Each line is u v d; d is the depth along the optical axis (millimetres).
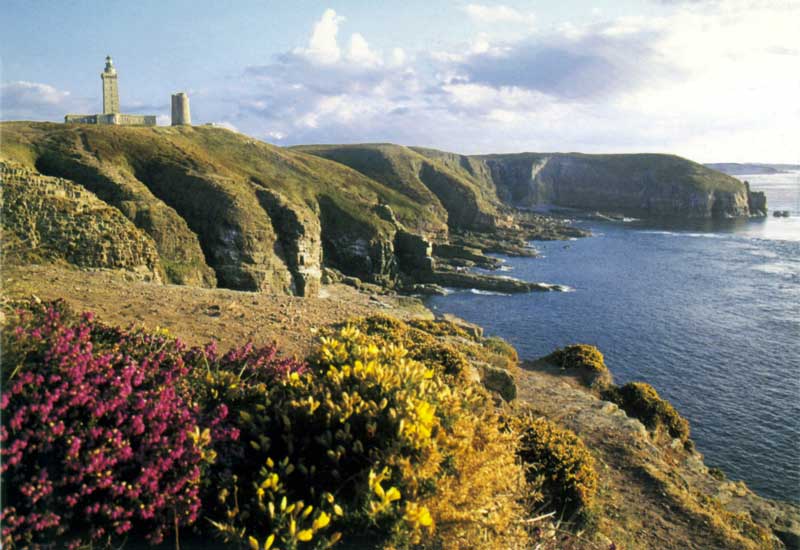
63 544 3762
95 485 3900
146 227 62750
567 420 14039
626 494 10539
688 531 9438
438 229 126000
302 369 6250
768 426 33969
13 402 4023
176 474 4273
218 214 73375
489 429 5746
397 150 184250
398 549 4344
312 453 4988
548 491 8430
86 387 4305
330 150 190625
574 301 67750
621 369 43531
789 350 47500
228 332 11094
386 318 15164
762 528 11367
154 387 5031
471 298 72938
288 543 3967
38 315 5359
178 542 4109
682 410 36156
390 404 5355
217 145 113875
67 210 30969
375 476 4426
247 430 5121
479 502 4969
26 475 3869
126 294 13031
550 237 128250
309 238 79000
